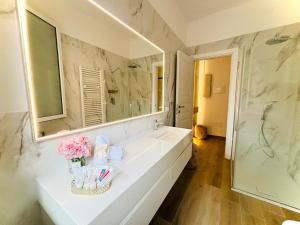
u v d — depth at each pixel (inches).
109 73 51.3
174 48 94.6
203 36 108.7
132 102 63.0
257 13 88.4
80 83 41.8
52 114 34.6
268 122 82.6
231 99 102.3
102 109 48.9
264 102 84.0
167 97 89.8
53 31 34.4
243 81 89.2
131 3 54.9
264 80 84.2
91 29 43.8
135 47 61.9
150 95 74.5
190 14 104.1
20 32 27.6
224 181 79.9
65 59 37.5
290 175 74.5
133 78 62.5
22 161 29.1
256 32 89.5
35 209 32.0
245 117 87.3
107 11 45.5
